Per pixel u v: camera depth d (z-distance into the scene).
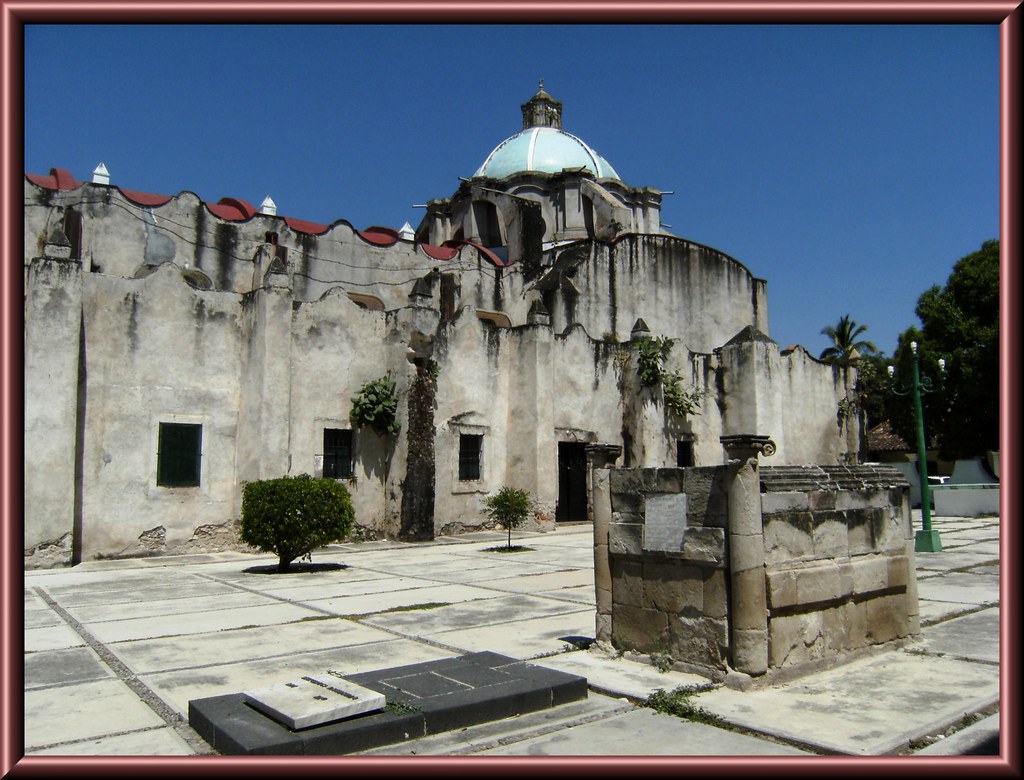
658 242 29.97
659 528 7.06
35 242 19.00
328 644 8.10
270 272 17.94
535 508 21.83
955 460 32.91
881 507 7.73
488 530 21.83
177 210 21.12
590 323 27.64
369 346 20.06
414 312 19.84
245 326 18.34
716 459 28.27
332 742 4.91
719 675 6.45
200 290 17.86
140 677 6.84
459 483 21.33
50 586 12.62
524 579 12.98
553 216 34.56
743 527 6.38
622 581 7.48
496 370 22.64
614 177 39.12
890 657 7.39
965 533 20.52
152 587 12.43
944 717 5.56
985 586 11.70
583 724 5.55
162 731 5.44
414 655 7.57
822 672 6.83
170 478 17.05
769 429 28.39
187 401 17.42
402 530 19.31
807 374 31.38
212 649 7.91
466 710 5.49
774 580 6.47
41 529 14.69
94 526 15.96
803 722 5.47
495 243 33.41
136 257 20.19
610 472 7.67
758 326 33.06
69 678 6.83
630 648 7.34
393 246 25.47
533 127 42.09
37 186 19.23
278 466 17.59
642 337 26.02
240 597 11.30
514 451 22.52
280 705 5.26
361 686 5.75
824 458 31.70
